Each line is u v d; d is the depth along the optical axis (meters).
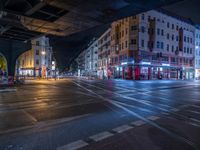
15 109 9.08
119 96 14.42
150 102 11.57
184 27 58.09
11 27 20.66
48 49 79.31
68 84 28.70
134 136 5.25
